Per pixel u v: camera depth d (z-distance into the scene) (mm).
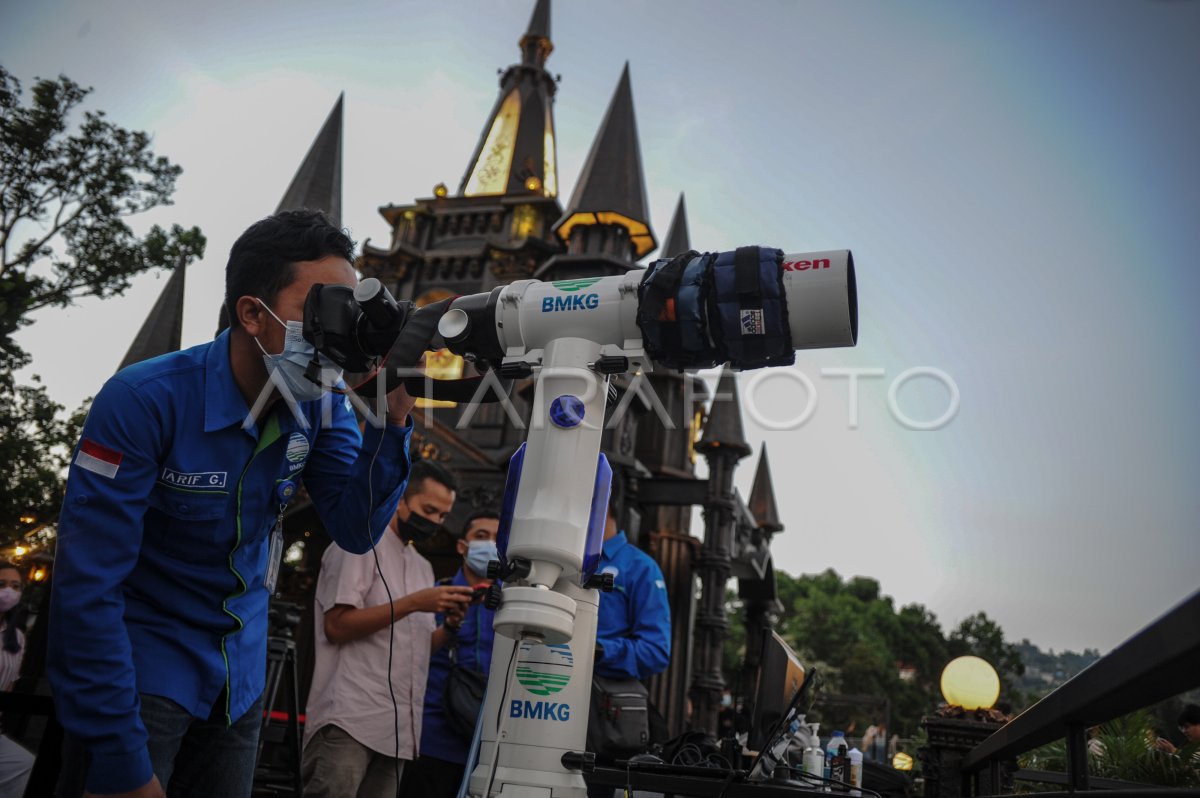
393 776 3307
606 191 14023
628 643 3402
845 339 1727
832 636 45781
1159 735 5402
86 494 1618
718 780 2074
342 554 3373
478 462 13031
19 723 4359
